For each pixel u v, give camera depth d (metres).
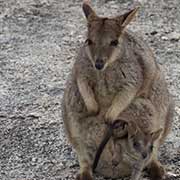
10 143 12.62
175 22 18.64
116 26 10.99
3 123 13.38
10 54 16.92
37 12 19.62
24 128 13.16
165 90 11.81
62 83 15.25
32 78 15.52
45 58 16.64
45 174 11.55
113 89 11.16
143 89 11.40
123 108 11.19
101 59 10.73
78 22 18.86
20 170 11.70
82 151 11.34
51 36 17.98
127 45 11.21
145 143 10.59
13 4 20.19
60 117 13.58
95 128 11.24
